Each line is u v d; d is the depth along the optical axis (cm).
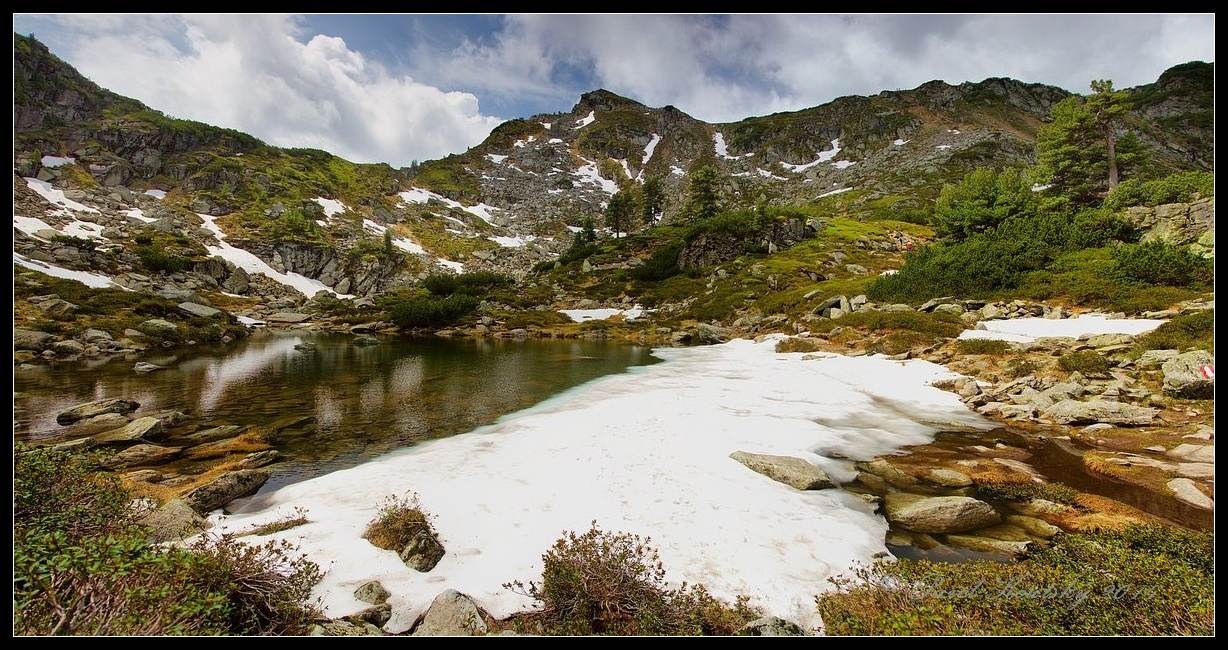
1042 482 1032
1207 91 15425
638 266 7125
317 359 3139
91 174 9938
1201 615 482
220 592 494
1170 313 2203
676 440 1300
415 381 2333
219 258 7162
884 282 3838
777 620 550
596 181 19600
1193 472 1011
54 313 3516
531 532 803
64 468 664
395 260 9638
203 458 1248
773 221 7050
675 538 783
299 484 1032
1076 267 3077
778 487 1002
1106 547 685
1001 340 2244
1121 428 1323
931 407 1667
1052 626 491
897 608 543
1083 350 1912
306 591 595
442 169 18838
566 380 2344
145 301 4294
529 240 13388
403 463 1150
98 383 2198
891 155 16812
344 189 13775
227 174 11300
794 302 4262
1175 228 3089
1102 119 4919
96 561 443
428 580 673
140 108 13825
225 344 3956
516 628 564
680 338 4175
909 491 1009
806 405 1709
